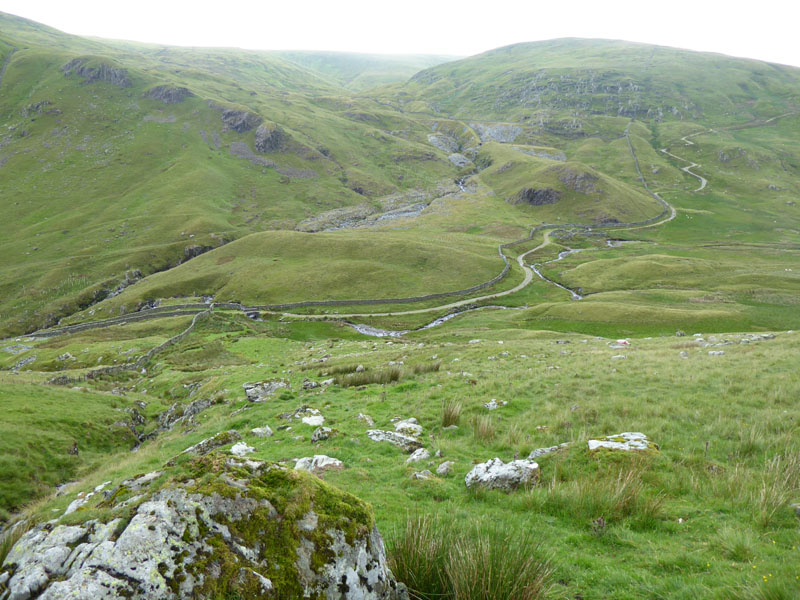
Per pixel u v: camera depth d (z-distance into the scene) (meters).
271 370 43.84
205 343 81.81
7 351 113.06
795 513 8.55
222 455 6.52
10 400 35.03
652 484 10.62
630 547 8.22
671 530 8.72
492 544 6.94
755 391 18.08
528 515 9.70
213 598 4.71
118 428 35.56
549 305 112.81
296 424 20.56
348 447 16.03
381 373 29.86
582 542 8.49
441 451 14.77
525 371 26.62
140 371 69.25
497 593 6.05
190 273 166.75
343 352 57.66
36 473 26.25
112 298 157.12
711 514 9.14
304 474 6.37
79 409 36.25
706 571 7.13
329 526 5.79
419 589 6.43
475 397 21.67
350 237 184.75
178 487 5.74
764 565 6.91
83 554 4.95
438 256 165.62
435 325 119.31
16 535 7.02
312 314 131.25
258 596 4.84
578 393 20.45
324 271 156.75
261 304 140.12
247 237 187.12
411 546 6.84
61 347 102.38
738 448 12.54
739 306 101.38
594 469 11.54
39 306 158.50
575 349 37.69
